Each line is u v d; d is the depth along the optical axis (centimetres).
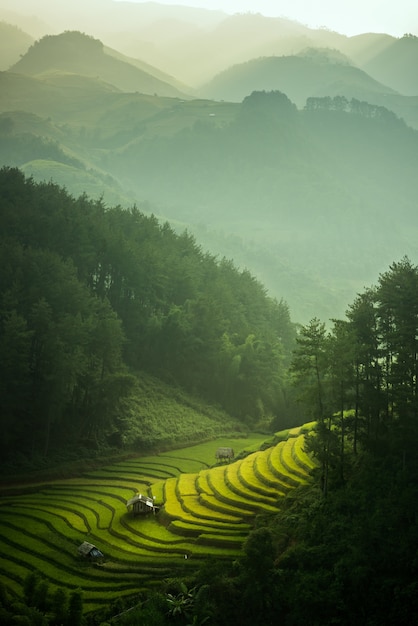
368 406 8825
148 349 16812
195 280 19475
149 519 9581
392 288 9250
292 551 7712
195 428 15012
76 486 11250
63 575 7888
